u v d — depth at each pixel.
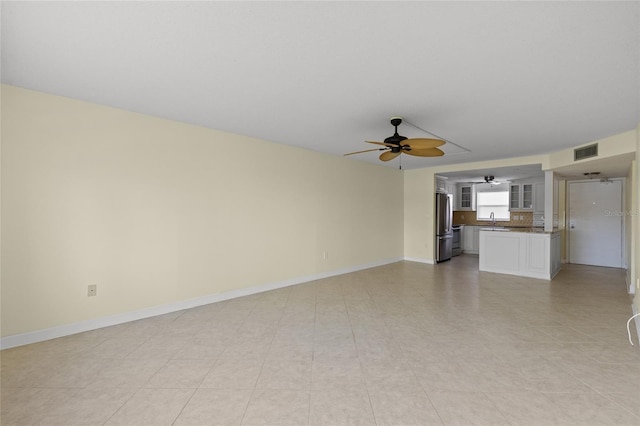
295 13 1.60
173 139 3.54
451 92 2.61
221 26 1.72
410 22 1.66
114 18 1.66
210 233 3.88
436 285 4.86
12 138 2.61
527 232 5.48
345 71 2.26
